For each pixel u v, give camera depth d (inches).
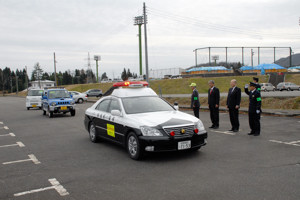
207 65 2645.2
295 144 289.0
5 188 183.6
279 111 548.7
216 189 169.9
